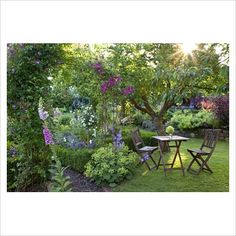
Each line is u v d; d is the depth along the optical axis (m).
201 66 6.75
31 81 4.90
